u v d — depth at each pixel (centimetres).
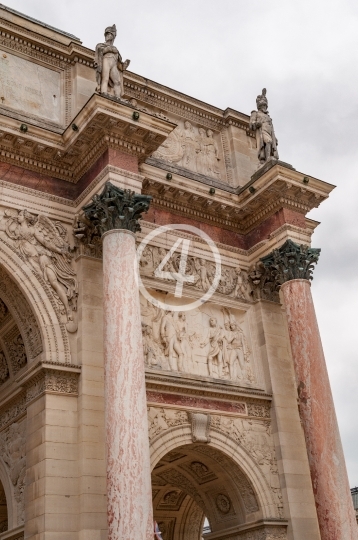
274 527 2208
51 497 1795
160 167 2547
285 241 2489
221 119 2967
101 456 1886
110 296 1916
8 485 2073
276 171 2483
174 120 2827
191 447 2222
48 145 2188
